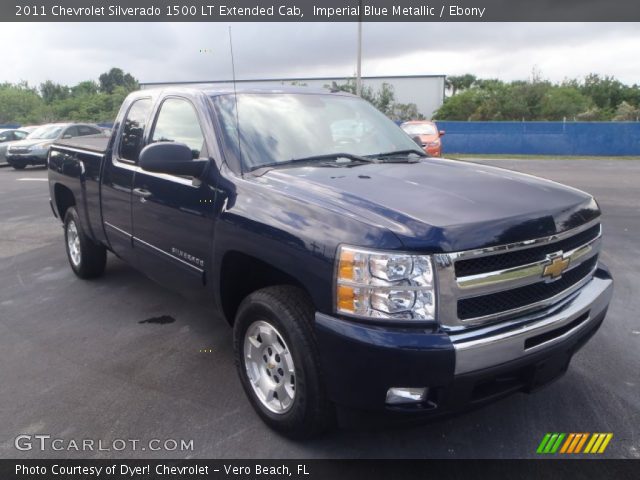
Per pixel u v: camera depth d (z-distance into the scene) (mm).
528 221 2609
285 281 3049
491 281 2492
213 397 3471
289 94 4098
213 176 3365
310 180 3059
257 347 3111
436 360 2350
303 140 3703
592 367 3830
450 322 2418
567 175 16656
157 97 4301
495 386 2617
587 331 3006
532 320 2631
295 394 2803
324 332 2535
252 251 2949
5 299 5340
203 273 3479
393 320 2398
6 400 3459
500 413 3260
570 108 43281
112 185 4574
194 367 3879
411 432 3074
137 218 4230
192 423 3188
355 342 2422
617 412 3262
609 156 26594
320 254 2568
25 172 17906
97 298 5312
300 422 2816
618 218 9227
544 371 2734
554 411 3273
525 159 24812
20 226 8891
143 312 4938
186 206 3539
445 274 2383
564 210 2830
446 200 2740
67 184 5570
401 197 2764
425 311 2389
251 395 3170
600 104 55844
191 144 3742
